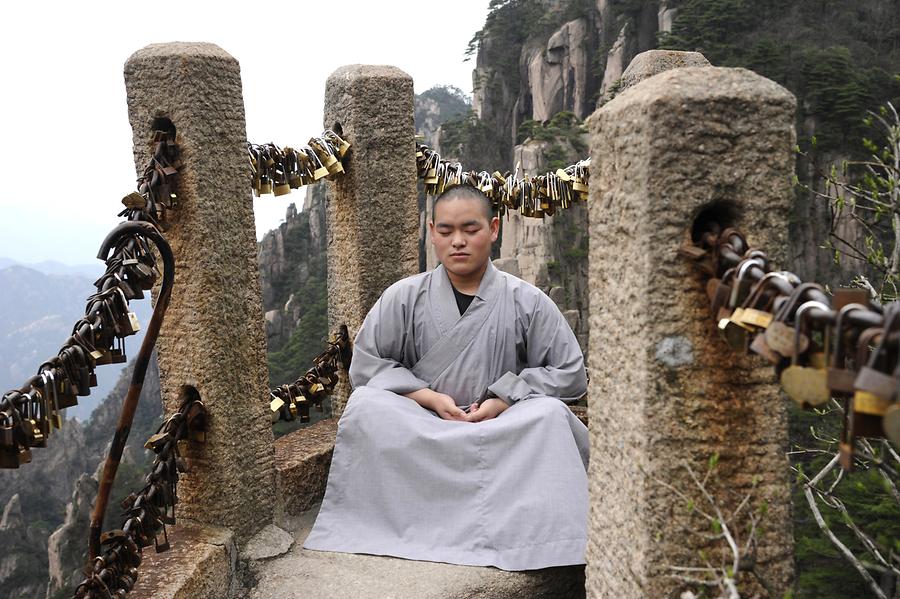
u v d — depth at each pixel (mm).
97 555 2010
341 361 3908
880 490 5324
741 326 1296
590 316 1678
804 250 22719
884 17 33188
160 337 2551
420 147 4117
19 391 1632
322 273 46094
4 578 41531
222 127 2475
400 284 3037
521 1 54562
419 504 2676
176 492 2615
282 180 3240
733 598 1175
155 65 2379
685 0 40562
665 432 1449
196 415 2514
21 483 50281
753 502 1480
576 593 2525
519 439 2633
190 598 2223
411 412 2773
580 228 34812
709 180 1392
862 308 1046
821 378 1088
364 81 3676
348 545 2658
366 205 3744
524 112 49188
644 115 1385
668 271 1412
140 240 2121
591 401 1710
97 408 57906
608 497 1645
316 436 3473
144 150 2439
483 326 2945
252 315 2652
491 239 2959
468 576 2432
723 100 1377
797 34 32594
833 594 8172
